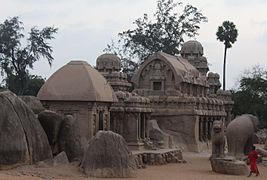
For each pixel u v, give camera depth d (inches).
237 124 1371.8
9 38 2869.1
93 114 1251.2
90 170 893.8
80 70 1285.7
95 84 1267.2
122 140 936.3
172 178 935.7
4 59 2888.8
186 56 2309.3
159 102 1809.8
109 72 2075.5
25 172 852.6
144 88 1902.1
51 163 926.4
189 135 1755.7
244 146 1379.2
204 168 1193.4
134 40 2992.1
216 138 1235.9
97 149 908.0
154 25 2999.5
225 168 1062.4
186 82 1855.3
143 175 964.6
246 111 2802.7
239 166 1054.4
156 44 2970.0
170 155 1334.9
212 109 1964.8
